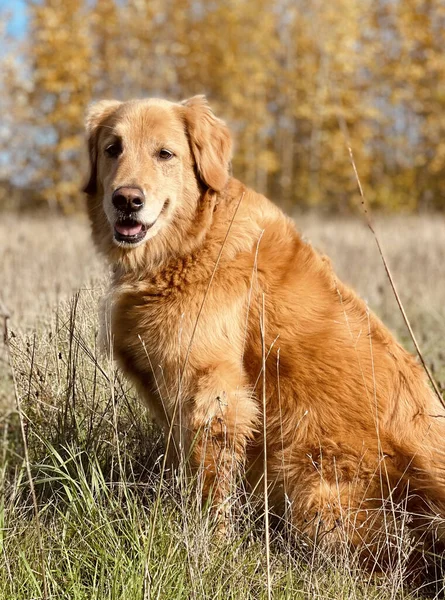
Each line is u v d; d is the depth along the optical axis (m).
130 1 27.84
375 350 3.42
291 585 2.78
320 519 3.06
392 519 3.17
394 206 27.64
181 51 28.61
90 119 4.00
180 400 3.17
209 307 3.37
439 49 27.39
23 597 2.68
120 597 2.57
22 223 16.59
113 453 3.36
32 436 3.64
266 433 3.43
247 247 3.52
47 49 25.55
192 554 2.71
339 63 26.67
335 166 28.22
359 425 3.29
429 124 27.45
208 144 3.74
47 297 5.04
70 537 3.01
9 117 27.16
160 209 3.53
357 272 9.41
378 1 28.17
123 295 3.57
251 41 28.16
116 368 3.77
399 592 2.99
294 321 3.41
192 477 3.20
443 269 9.57
